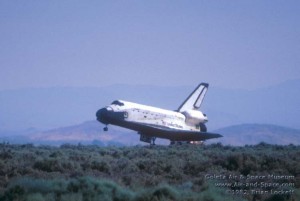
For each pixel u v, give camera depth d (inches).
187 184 4170.8
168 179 4591.5
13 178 4168.3
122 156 6614.2
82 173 4623.5
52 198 3336.6
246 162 5433.1
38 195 3353.8
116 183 3976.4
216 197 3607.3
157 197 3469.5
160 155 6594.5
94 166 5108.3
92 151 7347.4
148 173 4985.2
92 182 3676.2
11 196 3388.3
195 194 3654.0
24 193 3467.0
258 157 5669.3
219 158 5757.9
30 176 4436.5
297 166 5270.7
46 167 4958.2
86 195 3457.2
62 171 4901.6
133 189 3865.7
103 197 3398.1
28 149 7637.8
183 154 6692.9
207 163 5497.1
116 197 3447.3
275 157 5689.0
